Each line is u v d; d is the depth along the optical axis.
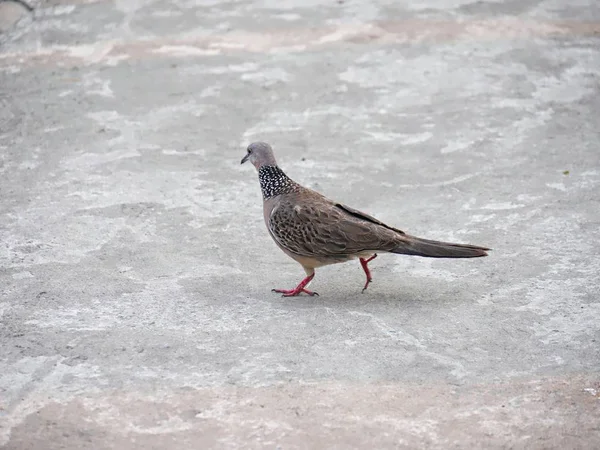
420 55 19.19
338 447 7.69
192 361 9.10
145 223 12.49
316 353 9.25
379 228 10.19
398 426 7.99
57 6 22.50
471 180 13.88
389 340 9.50
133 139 15.46
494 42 19.88
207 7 22.45
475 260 11.45
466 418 8.11
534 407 8.27
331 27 20.95
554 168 14.21
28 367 8.98
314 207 10.34
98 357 9.18
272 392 8.54
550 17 21.55
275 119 16.33
